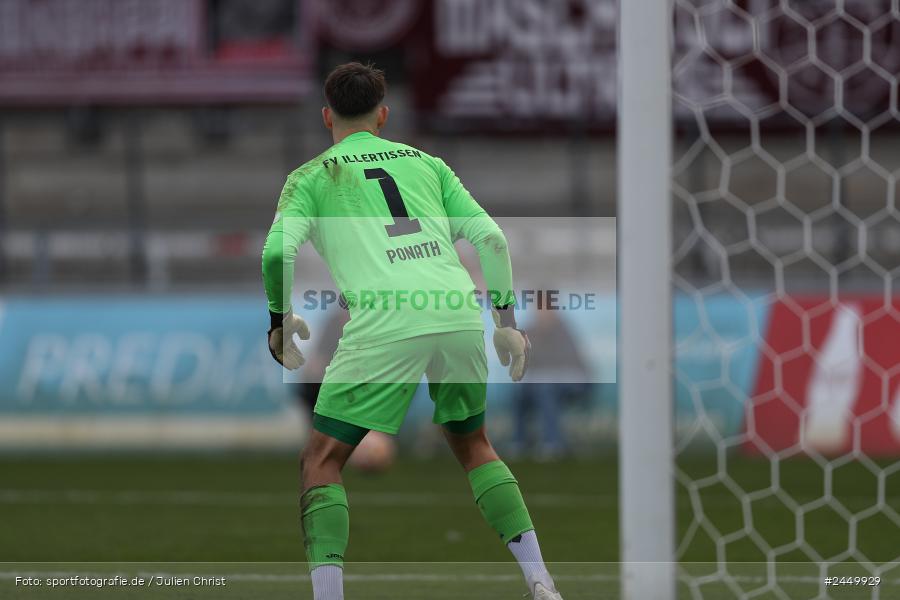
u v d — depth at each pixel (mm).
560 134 51281
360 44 52531
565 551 23031
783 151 49656
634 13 14336
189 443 41000
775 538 24453
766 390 39031
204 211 56625
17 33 54250
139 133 57031
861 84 48844
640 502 14297
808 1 48750
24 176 57719
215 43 53781
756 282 45062
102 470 37250
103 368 41750
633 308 14375
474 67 51500
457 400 15156
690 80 48844
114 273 52500
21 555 22641
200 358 41656
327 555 14492
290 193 14984
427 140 52719
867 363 39000
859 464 37469
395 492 32188
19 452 41281
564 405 40312
